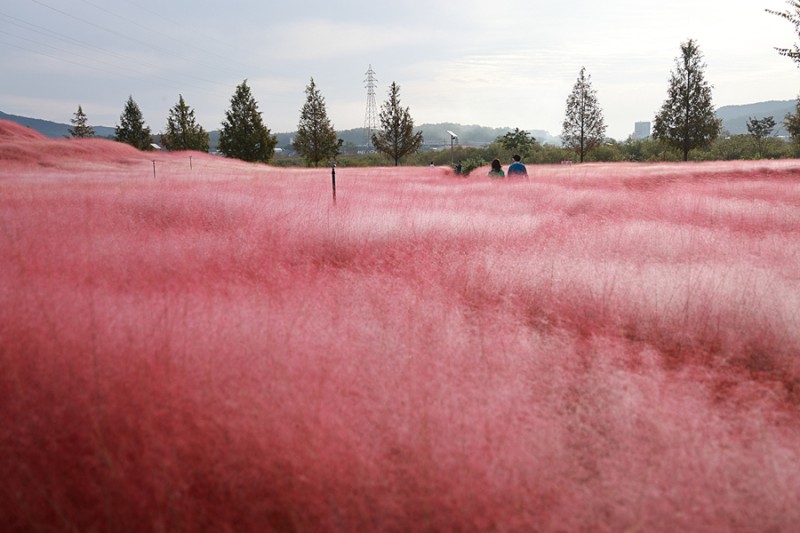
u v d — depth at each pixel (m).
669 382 2.88
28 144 34.81
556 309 4.35
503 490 1.86
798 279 5.13
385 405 2.29
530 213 10.05
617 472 2.05
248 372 2.41
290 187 14.78
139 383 2.24
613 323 4.02
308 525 1.76
